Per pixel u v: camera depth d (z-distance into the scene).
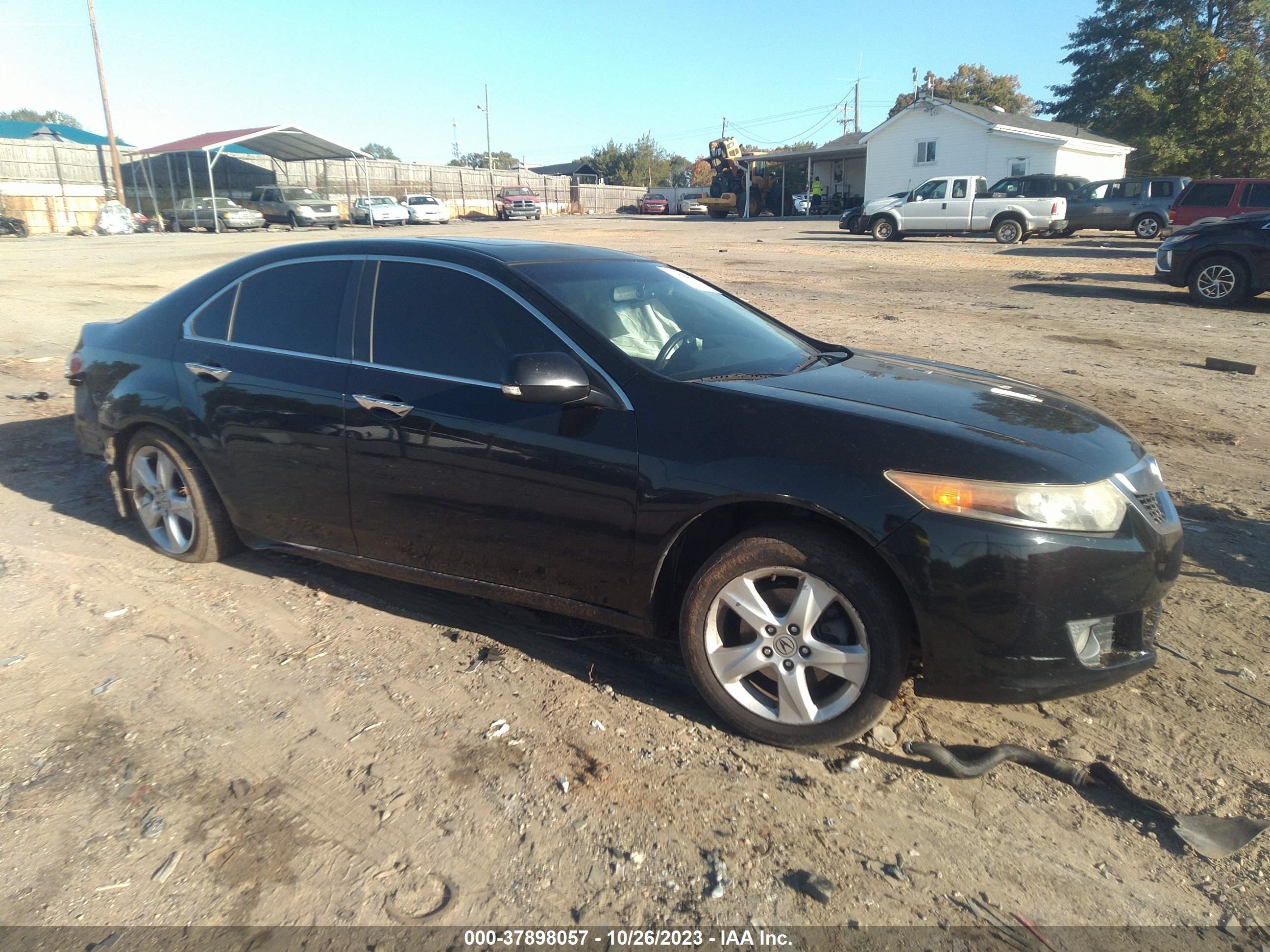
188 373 4.17
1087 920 2.35
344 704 3.28
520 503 3.31
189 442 4.19
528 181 60.94
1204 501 5.38
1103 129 42.88
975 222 25.72
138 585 4.28
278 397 3.86
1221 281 13.06
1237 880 2.47
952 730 3.15
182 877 2.46
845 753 3.02
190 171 38.78
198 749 3.02
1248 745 3.05
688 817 2.71
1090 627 2.77
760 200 51.12
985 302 13.71
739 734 3.10
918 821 2.71
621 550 3.16
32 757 2.98
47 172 39.59
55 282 16.89
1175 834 2.65
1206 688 3.39
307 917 2.33
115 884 2.44
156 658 3.61
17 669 3.53
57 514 5.22
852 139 58.06
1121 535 2.80
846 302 13.71
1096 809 2.76
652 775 2.89
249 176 45.66
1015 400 3.43
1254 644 3.70
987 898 2.42
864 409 3.05
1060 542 2.69
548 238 27.61
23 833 2.63
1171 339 10.59
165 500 4.49
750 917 2.34
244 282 4.20
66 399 8.07
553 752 3.00
